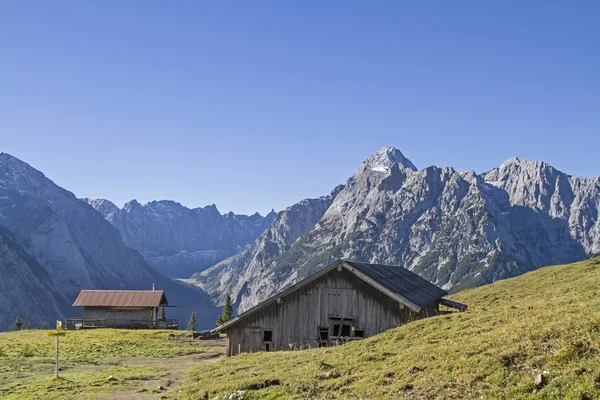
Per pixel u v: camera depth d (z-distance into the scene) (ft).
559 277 199.31
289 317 135.85
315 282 135.44
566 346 56.80
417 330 95.76
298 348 133.18
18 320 476.95
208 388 82.48
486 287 244.83
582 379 49.55
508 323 77.41
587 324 60.64
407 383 61.67
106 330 302.86
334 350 98.22
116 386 104.78
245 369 97.55
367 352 85.76
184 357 174.91
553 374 52.47
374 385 64.23
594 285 111.86
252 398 71.97
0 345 207.41
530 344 61.16
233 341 138.72
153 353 185.68
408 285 152.56
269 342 136.46
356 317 131.44
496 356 60.64
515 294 189.78
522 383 52.70
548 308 80.79
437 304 161.07
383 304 130.21
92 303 374.02
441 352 70.33
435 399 55.72
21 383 117.08
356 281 132.77
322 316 133.69
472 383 56.80
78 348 199.52
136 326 371.56
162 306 398.83
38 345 207.92
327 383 70.64
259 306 137.39
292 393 69.56
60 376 122.52
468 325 87.71
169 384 103.86
